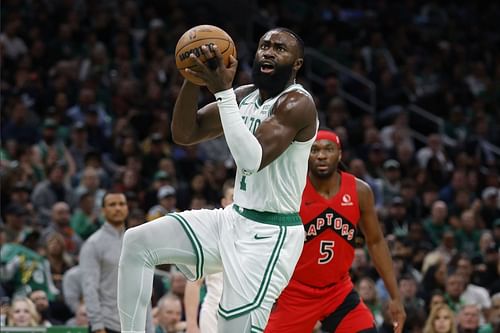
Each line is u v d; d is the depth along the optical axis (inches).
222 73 251.3
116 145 685.3
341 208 340.2
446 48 991.6
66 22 823.1
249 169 251.3
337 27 970.7
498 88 954.1
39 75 754.8
